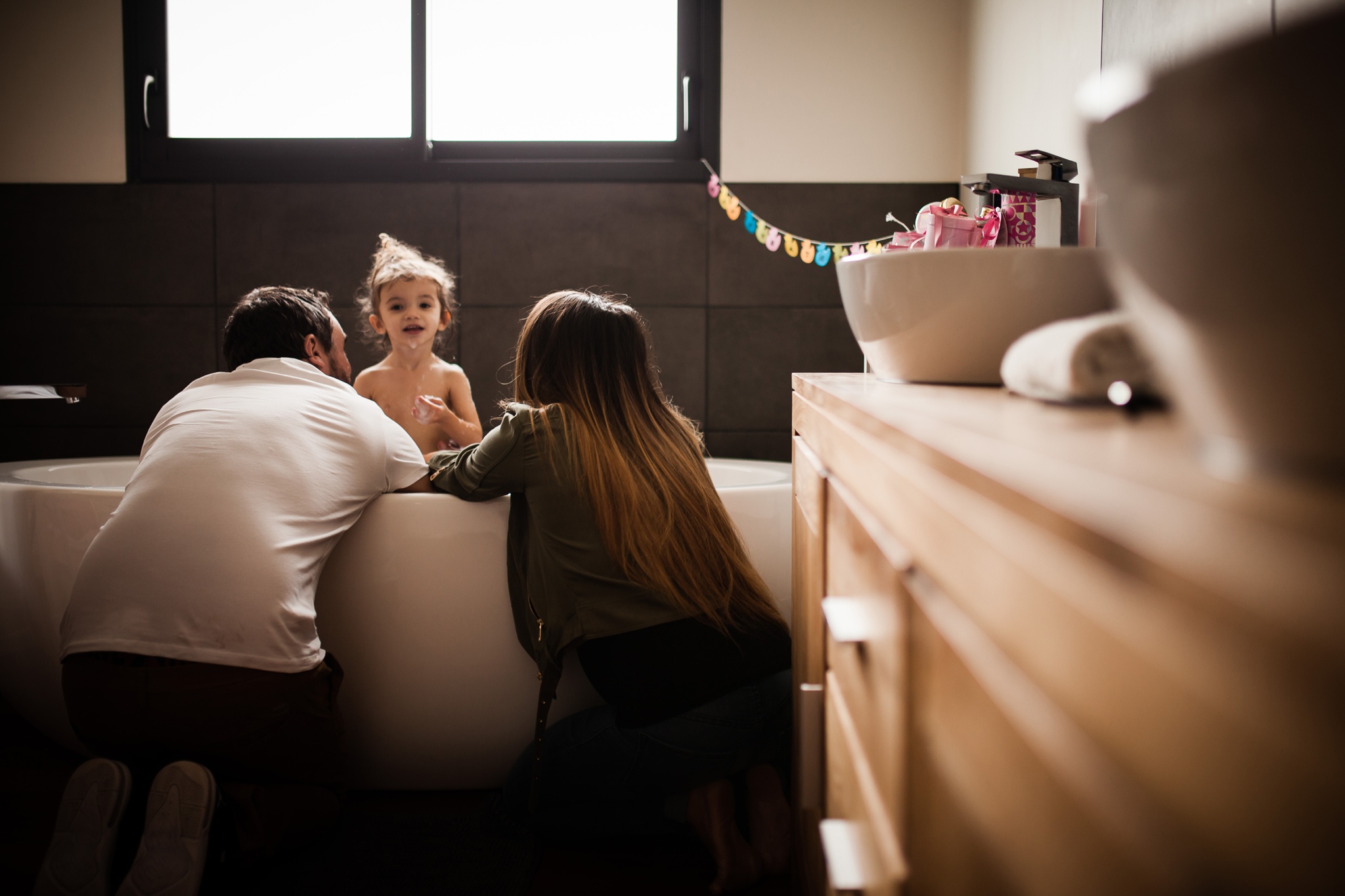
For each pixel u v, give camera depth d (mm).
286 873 1214
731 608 1204
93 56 2436
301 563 1184
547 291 2465
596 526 1199
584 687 1380
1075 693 248
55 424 2463
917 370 816
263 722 1142
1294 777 160
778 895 1185
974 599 340
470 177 2463
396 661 1372
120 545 1128
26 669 1497
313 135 2488
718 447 2488
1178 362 270
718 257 2463
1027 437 344
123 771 1098
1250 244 221
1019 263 713
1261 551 171
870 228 2447
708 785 1196
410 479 1396
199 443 1198
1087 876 247
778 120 2447
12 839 1301
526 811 1281
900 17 2418
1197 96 233
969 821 364
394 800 1438
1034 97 1857
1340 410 208
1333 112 198
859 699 643
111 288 2447
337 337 1559
